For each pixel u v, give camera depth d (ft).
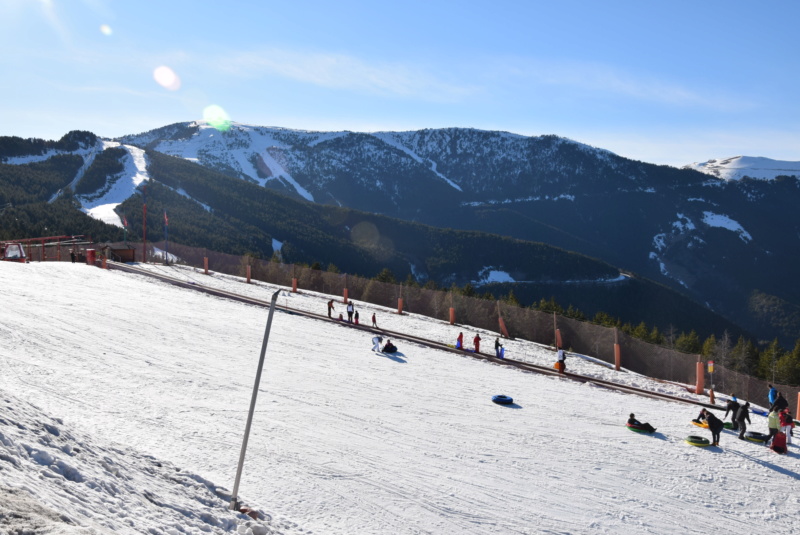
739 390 105.40
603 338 130.41
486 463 55.11
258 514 37.35
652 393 89.10
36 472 26.37
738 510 50.60
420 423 64.64
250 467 46.88
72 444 34.17
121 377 66.13
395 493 46.62
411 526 41.73
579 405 78.54
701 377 94.89
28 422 33.71
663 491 53.01
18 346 70.79
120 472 33.53
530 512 46.21
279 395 68.85
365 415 65.26
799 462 63.16
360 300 165.89
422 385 80.94
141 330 92.63
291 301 143.13
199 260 245.24
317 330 111.75
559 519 45.62
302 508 41.50
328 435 57.47
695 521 47.91
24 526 19.12
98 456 34.47
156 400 59.98
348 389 75.00
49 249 199.11
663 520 47.50
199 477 40.22
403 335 113.80
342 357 92.84
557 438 64.28
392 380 81.87
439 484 49.29
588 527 44.93
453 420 66.85
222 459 47.32
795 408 98.94
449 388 80.84
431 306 158.92
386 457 53.83
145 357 77.00
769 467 61.11
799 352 284.61
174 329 96.94
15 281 118.73
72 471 28.96
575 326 135.33
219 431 53.98
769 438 69.00
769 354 299.99
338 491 45.50
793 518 49.85
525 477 52.85
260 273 198.08
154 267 175.01
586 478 54.08
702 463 60.75
